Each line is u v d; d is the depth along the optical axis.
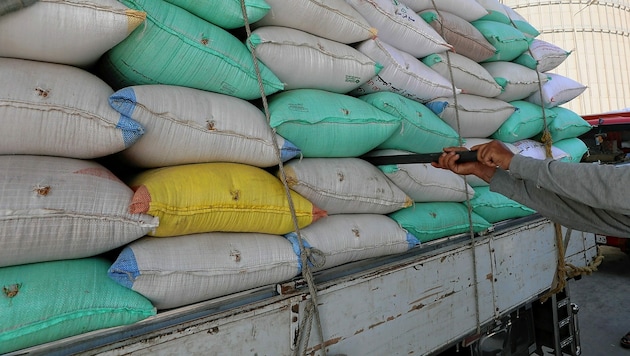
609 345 2.95
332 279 1.26
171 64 1.10
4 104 0.82
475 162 1.19
